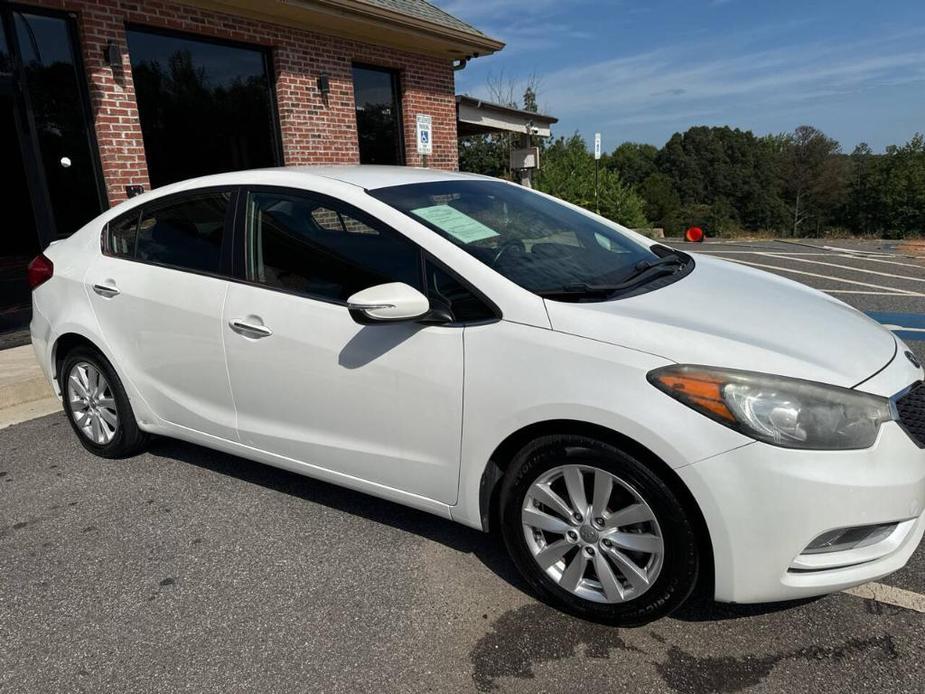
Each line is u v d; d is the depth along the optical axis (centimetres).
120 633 242
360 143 1027
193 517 321
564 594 241
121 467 378
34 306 396
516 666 221
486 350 239
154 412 352
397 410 262
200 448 402
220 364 312
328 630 240
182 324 321
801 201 8044
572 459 228
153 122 749
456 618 245
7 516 328
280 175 308
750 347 218
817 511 202
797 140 7975
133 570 280
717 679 212
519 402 232
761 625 236
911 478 208
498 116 1557
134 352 347
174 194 339
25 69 630
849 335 244
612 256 304
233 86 830
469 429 246
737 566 210
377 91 1045
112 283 349
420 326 253
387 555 286
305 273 287
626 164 9781
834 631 231
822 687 207
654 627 237
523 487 242
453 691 211
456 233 270
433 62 1118
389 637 236
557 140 2833
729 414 204
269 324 291
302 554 288
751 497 204
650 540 221
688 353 215
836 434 204
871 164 6988
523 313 237
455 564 278
